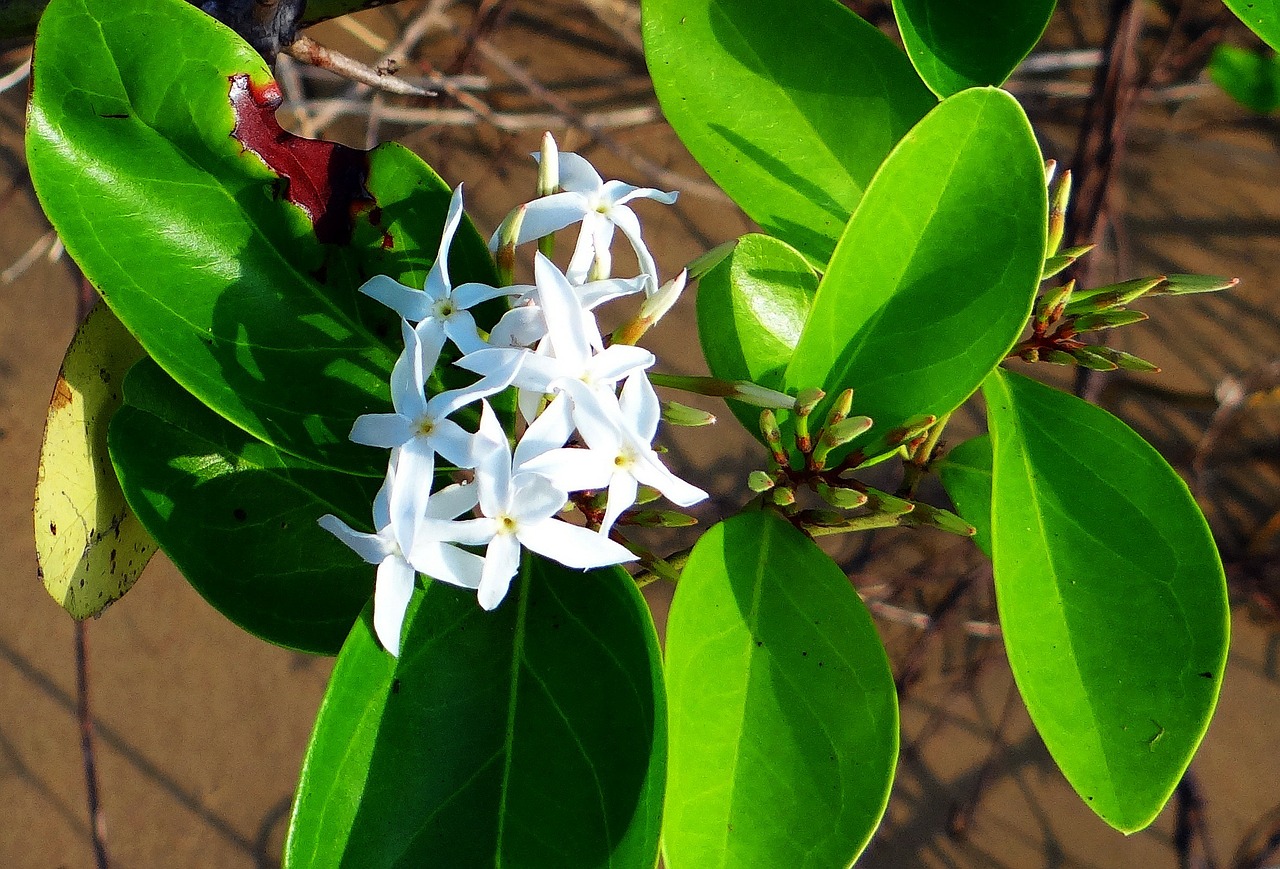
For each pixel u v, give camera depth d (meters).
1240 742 0.73
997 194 0.30
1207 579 0.32
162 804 0.74
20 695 0.74
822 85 0.34
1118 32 0.59
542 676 0.30
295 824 0.29
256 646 0.76
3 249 0.78
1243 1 0.31
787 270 0.35
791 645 0.31
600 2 0.80
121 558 0.34
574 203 0.31
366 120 0.77
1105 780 0.31
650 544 0.73
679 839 0.30
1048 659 0.32
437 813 0.30
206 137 0.30
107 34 0.30
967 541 0.74
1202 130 0.79
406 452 0.29
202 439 0.32
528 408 0.31
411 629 0.30
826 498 0.31
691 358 0.74
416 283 0.31
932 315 0.31
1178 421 0.77
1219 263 0.78
